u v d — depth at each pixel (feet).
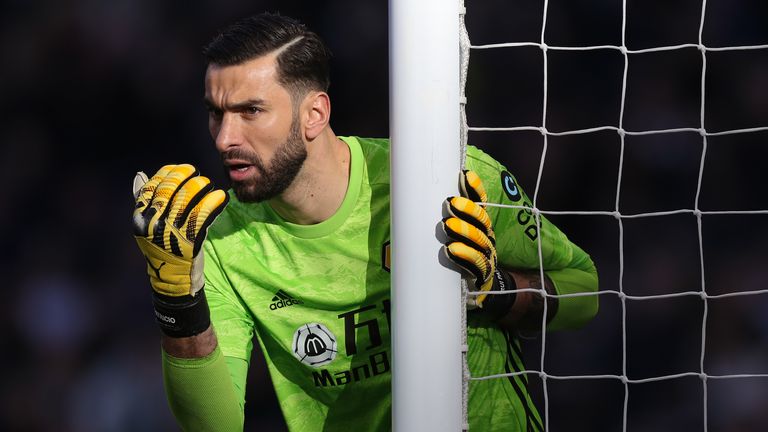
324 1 103.81
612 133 97.81
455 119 27.14
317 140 31.12
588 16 100.42
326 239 32.09
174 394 29.45
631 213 95.09
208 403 29.27
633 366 84.89
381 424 33.27
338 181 31.86
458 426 27.55
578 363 84.58
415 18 26.81
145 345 90.58
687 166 96.68
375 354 32.58
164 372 29.40
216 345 29.17
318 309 32.53
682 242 93.61
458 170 27.35
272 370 33.78
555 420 83.15
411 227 27.07
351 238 32.12
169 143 103.19
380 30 103.40
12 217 98.02
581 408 83.76
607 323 86.84
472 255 26.58
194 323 28.40
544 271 34.42
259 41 29.60
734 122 97.91
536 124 98.07
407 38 26.86
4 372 88.84
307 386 33.55
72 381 87.81
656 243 94.02
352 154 32.27
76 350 90.17
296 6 103.81
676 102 98.84
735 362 84.38
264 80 29.45
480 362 32.94
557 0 100.48
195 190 27.48
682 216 94.84
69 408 86.38
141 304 92.99
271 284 32.48
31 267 95.30
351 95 102.37
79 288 93.71
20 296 93.50
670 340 86.12
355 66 102.47
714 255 92.17
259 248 32.71
